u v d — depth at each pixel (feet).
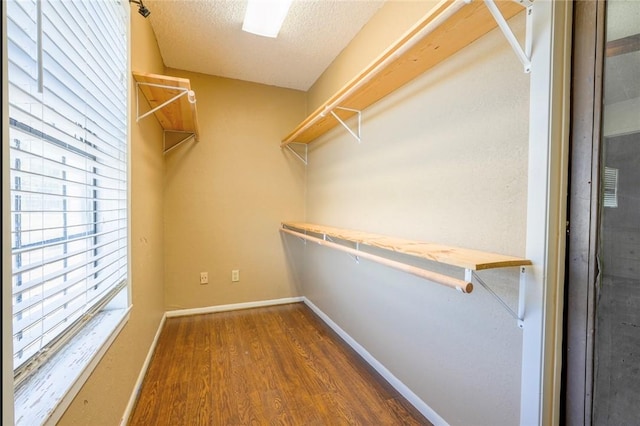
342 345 7.52
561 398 3.25
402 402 5.33
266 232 10.54
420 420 4.88
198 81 9.53
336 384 5.84
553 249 3.18
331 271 8.67
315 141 10.03
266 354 7.01
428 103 4.90
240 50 8.13
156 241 7.68
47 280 2.60
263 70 9.38
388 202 5.99
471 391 4.11
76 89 3.18
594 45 3.02
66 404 2.65
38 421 2.25
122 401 4.51
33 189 2.66
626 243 2.92
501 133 3.68
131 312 5.02
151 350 6.84
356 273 7.25
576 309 3.16
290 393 5.55
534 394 3.26
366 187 6.81
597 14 2.99
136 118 5.39
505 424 3.62
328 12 6.54
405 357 5.48
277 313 9.79
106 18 3.92
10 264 1.97
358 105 6.61
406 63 4.67
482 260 3.20
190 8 6.33
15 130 2.19
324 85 9.36
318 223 9.77
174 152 9.31
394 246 4.31
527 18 3.29
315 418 4.91
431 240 4.84
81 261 3.57
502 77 3.67
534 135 3.27
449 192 4.48
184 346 7.38
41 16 2.28
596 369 3.05
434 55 4.43
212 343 7.55
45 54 2.59
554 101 3.13
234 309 10.14
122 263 4.69
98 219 4.11
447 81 4.51
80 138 3.38
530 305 3.29
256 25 6.75
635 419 2.91
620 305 2.96
